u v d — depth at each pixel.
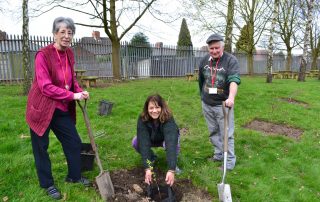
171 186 3.96
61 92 3.26
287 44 29.58
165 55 21.30
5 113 7.15
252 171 4.59
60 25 3.27
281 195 3.94
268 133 6.68
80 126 6.42
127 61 18.91
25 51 10.03
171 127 3.86
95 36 26.09
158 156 4.88
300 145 5.78
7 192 3.56
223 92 4.43
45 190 3.59
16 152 4.80
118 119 7.16
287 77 24.28
